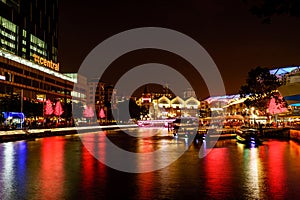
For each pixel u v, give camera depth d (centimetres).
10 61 9938
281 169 2289
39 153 3500
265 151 3512
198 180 1917
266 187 1706
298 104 5500
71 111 12506
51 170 2322
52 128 7781
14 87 10150
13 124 7631
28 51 13812
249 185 1759
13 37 12619
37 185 1798
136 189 1686
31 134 5822
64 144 4709
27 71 11075
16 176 2080
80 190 1672
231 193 1582
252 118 8525
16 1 12875
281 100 6625
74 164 2634
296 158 2892
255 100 7044
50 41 16288
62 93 14350
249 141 4475
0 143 4872
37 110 9350
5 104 8088
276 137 5772
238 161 2744
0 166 2525
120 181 1898
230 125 8538
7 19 12175
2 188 1723
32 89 11375
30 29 14050
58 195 1567
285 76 5631
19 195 1572
